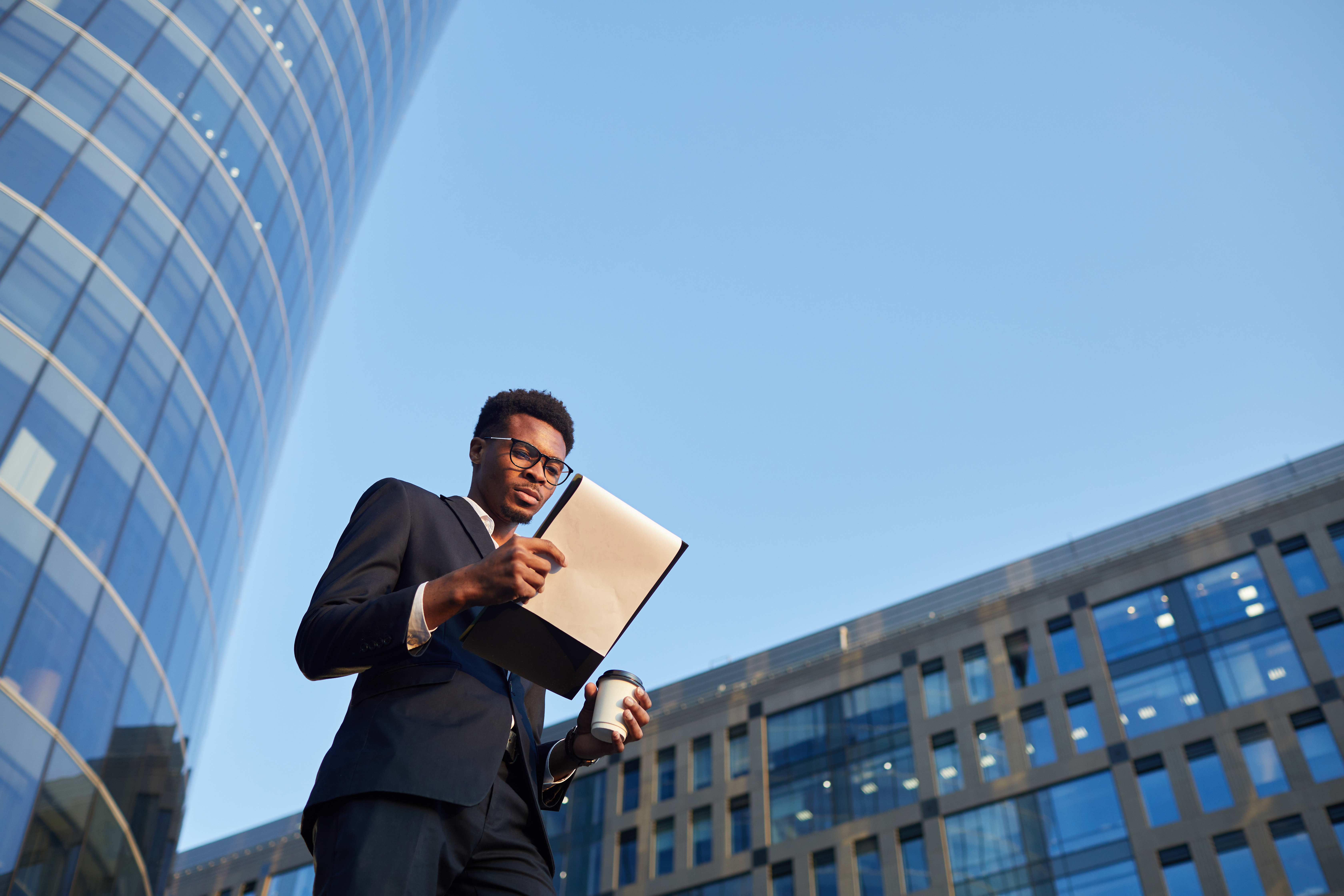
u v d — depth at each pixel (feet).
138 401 76.95
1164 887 113.80
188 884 182.39
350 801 9.02
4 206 69.51
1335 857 108.06
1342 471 139.03
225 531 92.94
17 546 62.13
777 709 153.79
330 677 9.57
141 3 94.73
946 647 146.61
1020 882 121.70
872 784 138.51
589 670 10.35
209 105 98.43
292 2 124.98
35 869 60.49
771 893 134.92
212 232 93.40
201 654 87.30
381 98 153.99
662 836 148.36
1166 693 127.34
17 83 76.43
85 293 73.46
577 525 10.57
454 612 9.39
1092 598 139.74
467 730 9.55
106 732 69.15
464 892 9.42
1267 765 116.78
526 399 12.96
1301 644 122.52
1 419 63.31
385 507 10.84
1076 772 126.41
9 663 60.08
